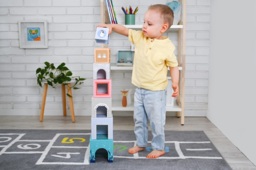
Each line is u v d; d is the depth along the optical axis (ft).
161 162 5.89
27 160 5.96
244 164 5.88
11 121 9.29
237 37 7.02
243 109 6.50
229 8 7.67
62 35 9.93
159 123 6.11
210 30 9.67
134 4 9.71
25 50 10.00
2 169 5.50
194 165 5.75
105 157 6.16
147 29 5.98
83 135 7.72
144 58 6.00
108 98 5.82
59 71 9.82
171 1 9.67
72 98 9.90
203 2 9.66
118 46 9.89
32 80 10.11
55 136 7.61
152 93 6.05
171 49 6.06
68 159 6.03
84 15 9.86
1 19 9.88
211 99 9.45
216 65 8.89
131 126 8.73
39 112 10.22
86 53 9.99
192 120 9.52
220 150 6.69
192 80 9.96
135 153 6.40
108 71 5.90
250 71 6.14
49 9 9.84
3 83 10.13
